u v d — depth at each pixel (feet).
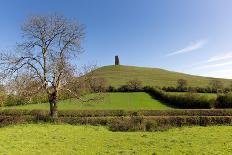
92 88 171.12
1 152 79.71
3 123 148.46
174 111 188.44
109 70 540.93
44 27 163.12
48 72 159.53
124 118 140.67
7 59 157.38
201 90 301.02
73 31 167.53
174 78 463.42
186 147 86.63
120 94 320.91
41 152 81.41
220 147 86.22
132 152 80.53
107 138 105.40
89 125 146.00
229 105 218.38
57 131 122.21
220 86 309.22
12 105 238.07
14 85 158.10
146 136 110.32
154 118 143.95
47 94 162.20
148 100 287.89
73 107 247.50
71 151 82.74
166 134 116.57
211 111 184.85
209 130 126.11
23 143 93.76
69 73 161.07
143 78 451.94
